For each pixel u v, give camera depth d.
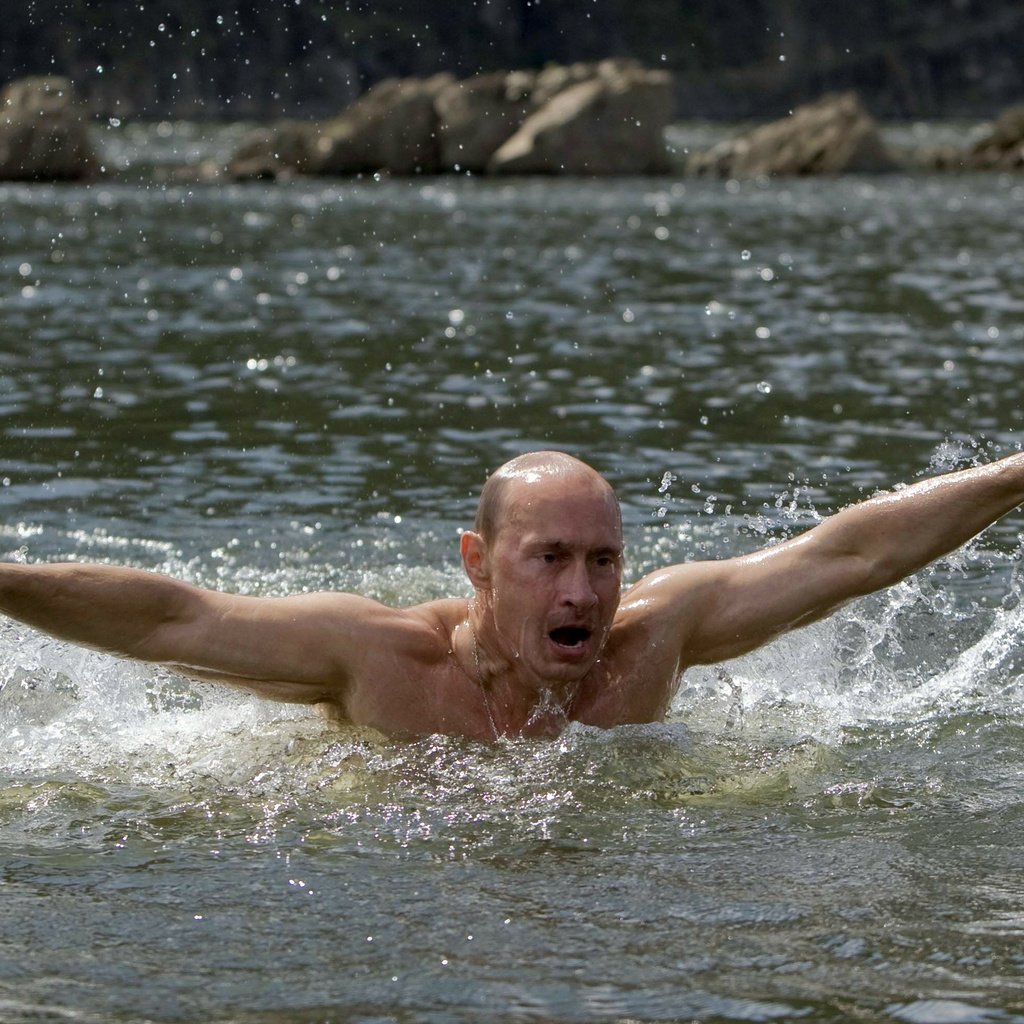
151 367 42.56
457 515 27.14
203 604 14.93
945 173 151.88
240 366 42.91
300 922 11.98
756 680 18.55
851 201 113.75
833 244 80.88
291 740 16.00
